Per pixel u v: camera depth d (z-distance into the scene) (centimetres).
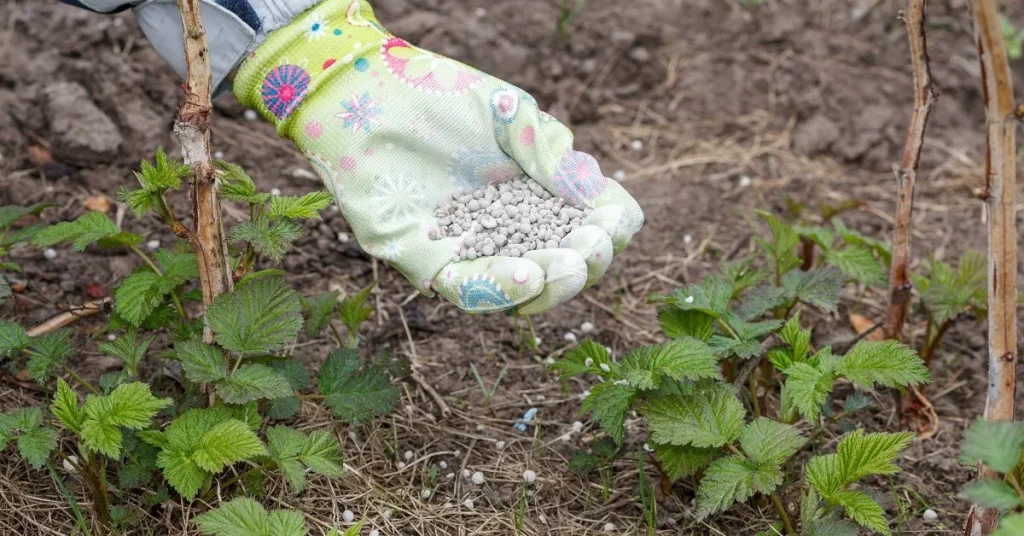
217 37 106
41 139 135
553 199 108
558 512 112
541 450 116
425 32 149
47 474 110
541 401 120
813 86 153
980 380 124
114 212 131
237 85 108
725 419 106
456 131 107
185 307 124
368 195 106
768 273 120
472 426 118
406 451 115
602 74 154
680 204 141
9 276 124
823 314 129
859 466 104
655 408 107
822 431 116
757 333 111
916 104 114
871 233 139
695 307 111
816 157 148
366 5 111
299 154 140
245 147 139
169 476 101
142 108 138
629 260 134
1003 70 98
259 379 104
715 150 148
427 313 127
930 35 161
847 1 164
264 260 128
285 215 105
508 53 150
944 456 117
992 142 99
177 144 137
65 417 102
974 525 103
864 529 109
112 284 125
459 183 108
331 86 107
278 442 104
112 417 101
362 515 110
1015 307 100
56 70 138
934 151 149
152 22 109
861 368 107
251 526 99
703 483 104
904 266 118
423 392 120
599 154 147
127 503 108
